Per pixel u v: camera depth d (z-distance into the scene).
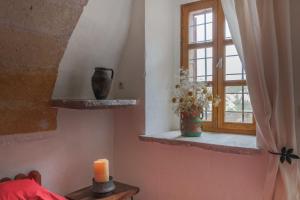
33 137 1.68
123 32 1.99
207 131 2.09
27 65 1.55
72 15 1.61
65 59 1.73
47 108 1.74
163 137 1.85
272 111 1.38
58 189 1.82
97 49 1.89
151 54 2.00
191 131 1.85
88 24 1.73
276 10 1.40
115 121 2.16
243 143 1.60
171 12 2.21
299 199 1.36
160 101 2.09
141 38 1.96
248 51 1.42
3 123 1.53
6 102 1.52
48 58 1.63
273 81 1.37
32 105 1.65
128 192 1.76
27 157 1.66
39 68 1.61
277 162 1.36
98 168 1.73
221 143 1.61
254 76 1.41
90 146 2.02
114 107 1.76
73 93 1.91
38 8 1.45
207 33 2.09
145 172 1.99
